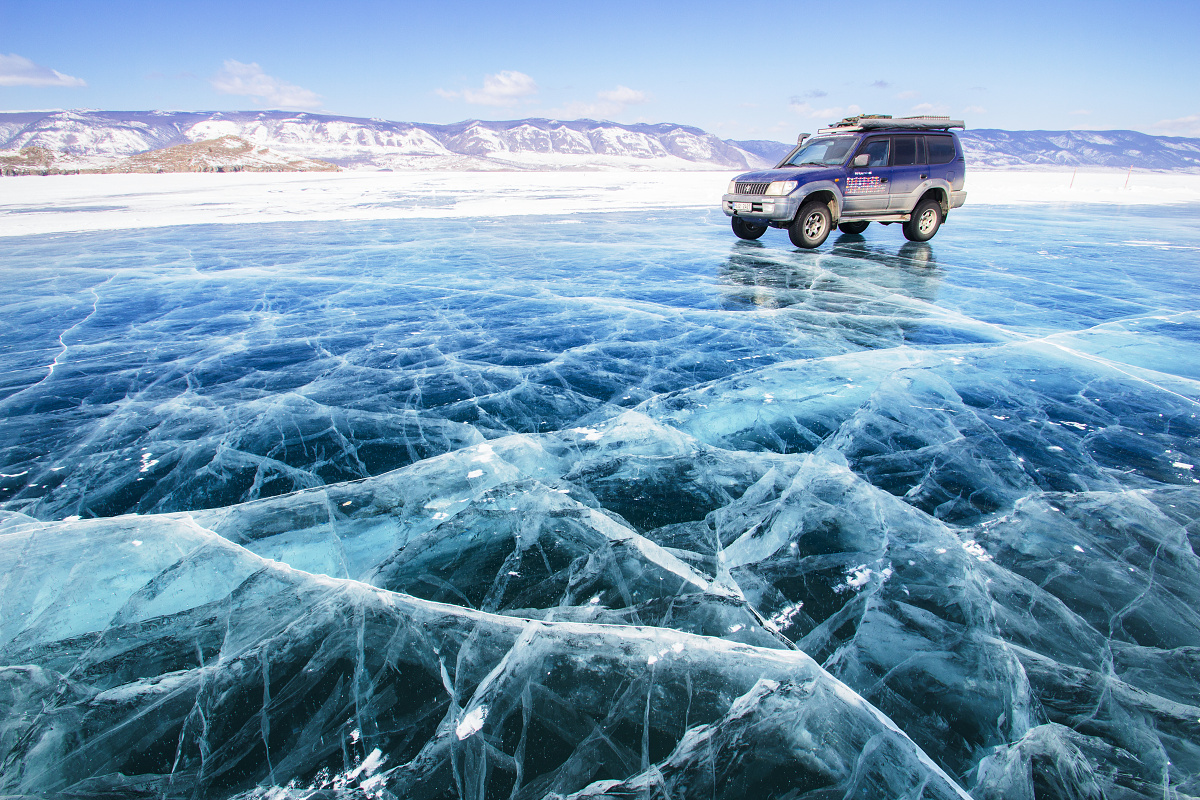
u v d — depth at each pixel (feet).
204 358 12.92
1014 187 79.71
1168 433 8.87
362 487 7.54
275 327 15.37
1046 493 7.22
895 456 8.20
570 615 5.28
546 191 73.36
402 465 8.10
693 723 4.20
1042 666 4.66
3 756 4.04
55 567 5.97
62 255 26.17
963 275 21.62
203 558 6.14
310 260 24.97
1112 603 5.34
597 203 54.08
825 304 17.38
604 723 4.20
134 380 11.61
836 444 8.59
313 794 3.74
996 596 5.44
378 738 4.11
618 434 8.99
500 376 11.65
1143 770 3.82
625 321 15.76
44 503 7.23
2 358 12.95
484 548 6.27
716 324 15.38
